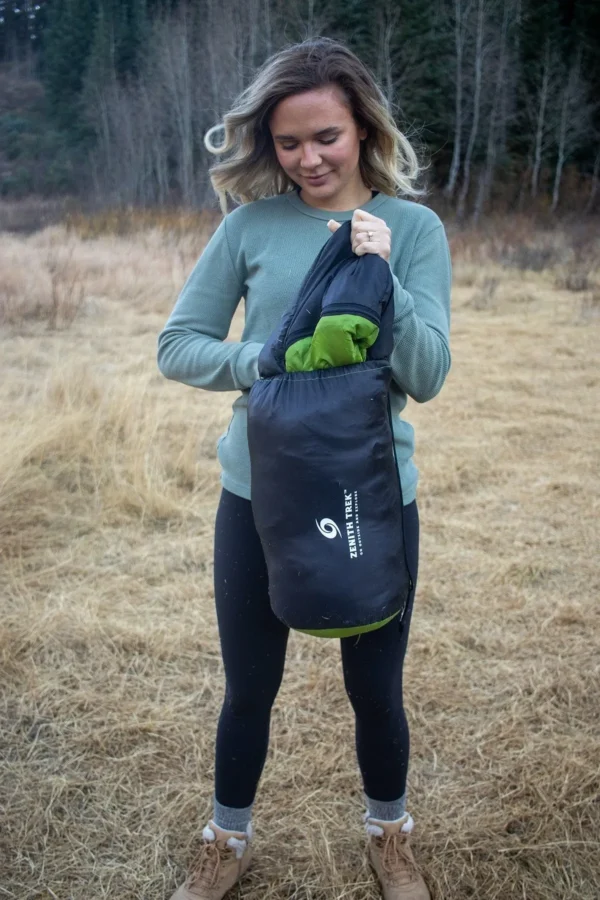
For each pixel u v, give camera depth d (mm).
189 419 5688
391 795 1860
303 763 2373
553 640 3031
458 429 5668
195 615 3203
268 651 1722
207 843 1891
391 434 1433
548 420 5883
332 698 2674
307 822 2164
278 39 29594
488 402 6355
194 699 2674
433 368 1539
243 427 1661
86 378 5773
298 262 1597
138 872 2014
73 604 3246
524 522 4125
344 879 1979
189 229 17688
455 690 2721
